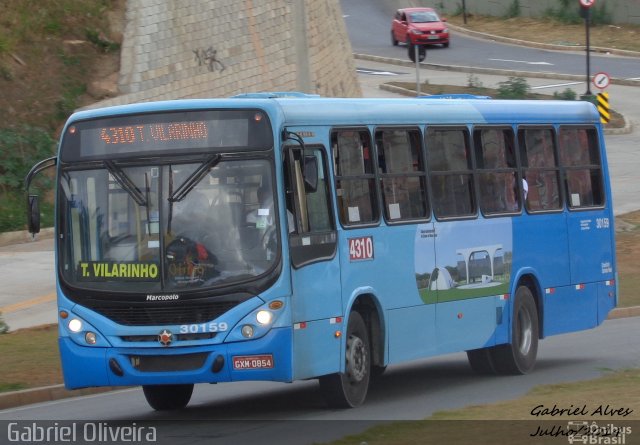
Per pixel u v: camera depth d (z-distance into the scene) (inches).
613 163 2812.5
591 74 3791.8
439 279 912.3
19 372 1011.9
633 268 1830.7
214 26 2362.2
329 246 791.1
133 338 750.5
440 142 936.3
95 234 765.9
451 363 1147.3
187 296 740.7
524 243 1027.3
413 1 5044.3
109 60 2294.5
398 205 877.2
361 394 829.2
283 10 2536.9
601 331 1368.1
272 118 756.6
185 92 2292.1
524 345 1028.5
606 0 4569.4
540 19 4707.2
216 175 753.6
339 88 2824.8
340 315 797.9
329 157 805.2
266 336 737.0
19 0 2314.2
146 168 761.0
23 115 2158.0
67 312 765.9
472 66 3944.4
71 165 778.2
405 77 3786.9
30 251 1849.2
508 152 1024.9
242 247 745.6
